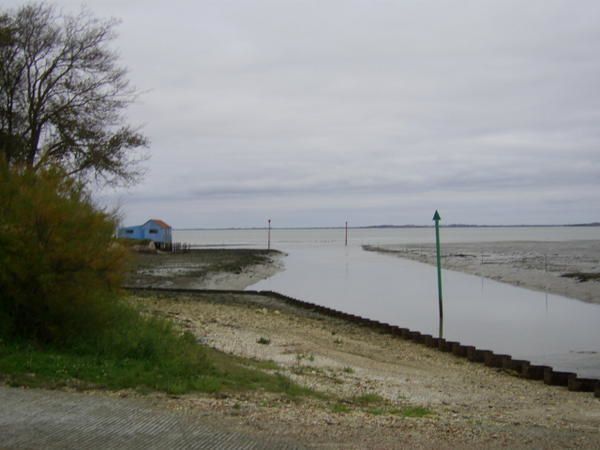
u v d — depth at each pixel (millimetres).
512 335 25984
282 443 7238
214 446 6965
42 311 12148
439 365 18625
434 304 36969
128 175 30500
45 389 9188
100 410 8242
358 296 41562
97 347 12117
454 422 9398
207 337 18797
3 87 27062
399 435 8023
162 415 8180
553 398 14148
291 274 61688
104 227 12852
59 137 28344
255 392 10625
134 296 29469
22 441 6785
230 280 51562
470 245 143625
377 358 18969
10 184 12344
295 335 22156
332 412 9430
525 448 7715
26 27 27703
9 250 11672
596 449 7879
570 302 37312
